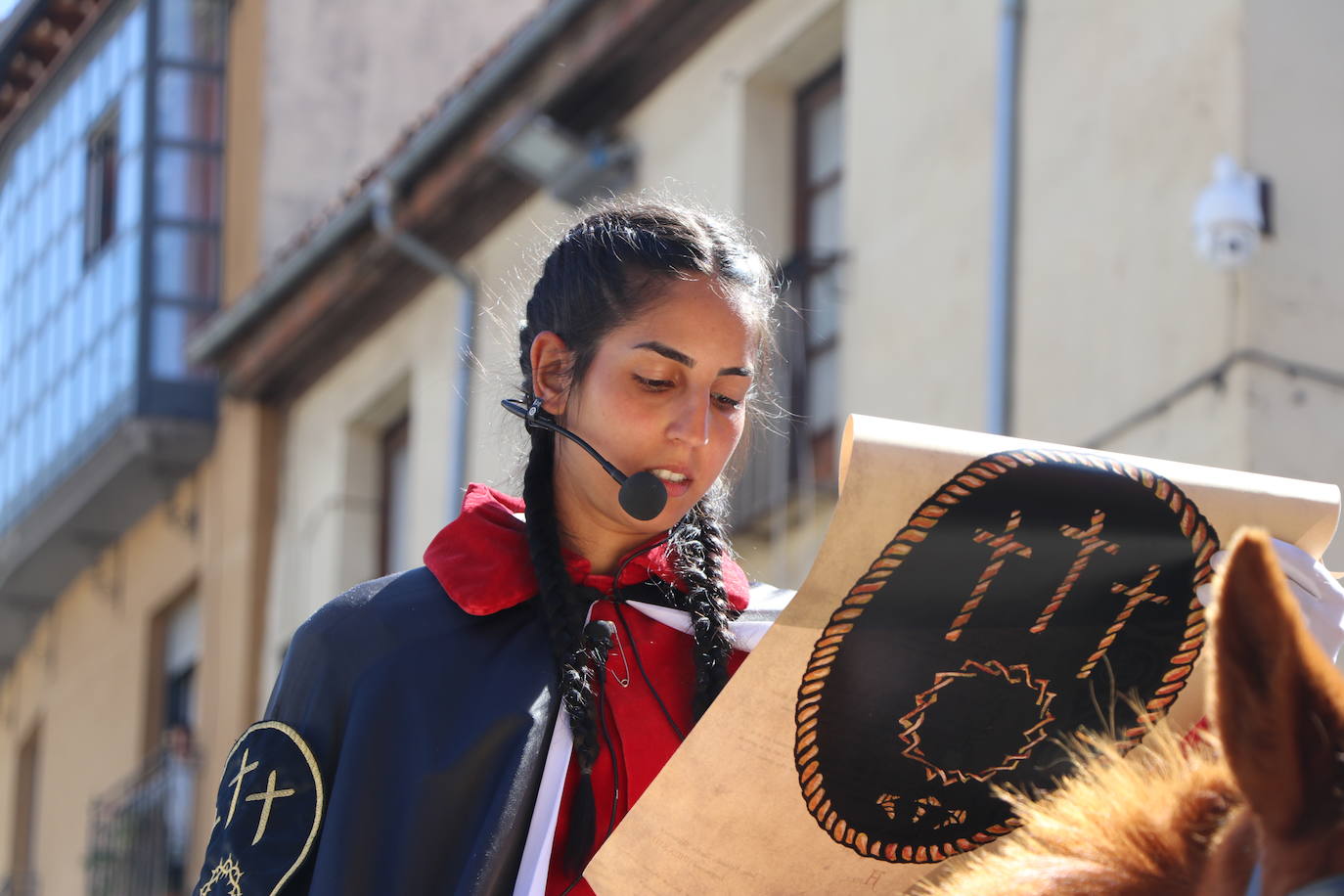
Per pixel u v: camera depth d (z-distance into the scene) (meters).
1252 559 1.61
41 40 21.62
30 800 21.53
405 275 15.33
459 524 2.76
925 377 10.31
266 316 16.70
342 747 2.59
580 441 2.72
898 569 2.28
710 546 2.86
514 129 12.90
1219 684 1.62
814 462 10.95
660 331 2.68
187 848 17.30
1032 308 9.63
